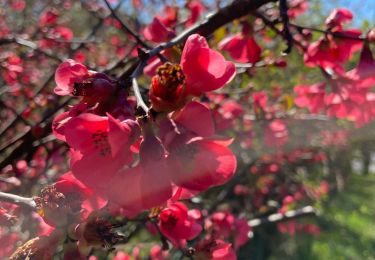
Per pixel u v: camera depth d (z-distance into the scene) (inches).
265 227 32.9
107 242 6.4
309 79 26.5
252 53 12.9
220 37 13.7
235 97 20.6
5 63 22.5
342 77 11.9
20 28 32.9
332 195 47.1
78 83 6.3
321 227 42.8
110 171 5.5
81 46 24.0
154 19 11.4
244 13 11.2
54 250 6.4
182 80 5.8
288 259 35.7
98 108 6.3
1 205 7.9
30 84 24.7
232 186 30.4
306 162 38.6
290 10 18.0
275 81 24.9
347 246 41.4
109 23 28.8
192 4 16.2
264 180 33.1
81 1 33.6
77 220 6.4
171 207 8.2
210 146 5.8
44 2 35.9
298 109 25.7
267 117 20.5
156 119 5.8
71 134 5.6
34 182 15.4
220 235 13.6
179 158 5.6
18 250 6.4
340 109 12.4
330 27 11.8
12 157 13.1
